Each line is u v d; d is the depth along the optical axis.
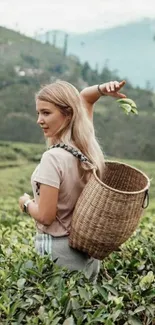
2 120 55.69
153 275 4.49
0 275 4.21
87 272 4.35
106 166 4.45
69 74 78.38
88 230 4.09
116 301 3.84
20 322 3.72
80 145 4.23
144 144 51.78
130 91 65.62
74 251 4.28
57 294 3.85
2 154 44.84
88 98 4.67
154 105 61.22
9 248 5.01
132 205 4.00
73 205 4.25
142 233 5.70
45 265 4.17
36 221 4.36
